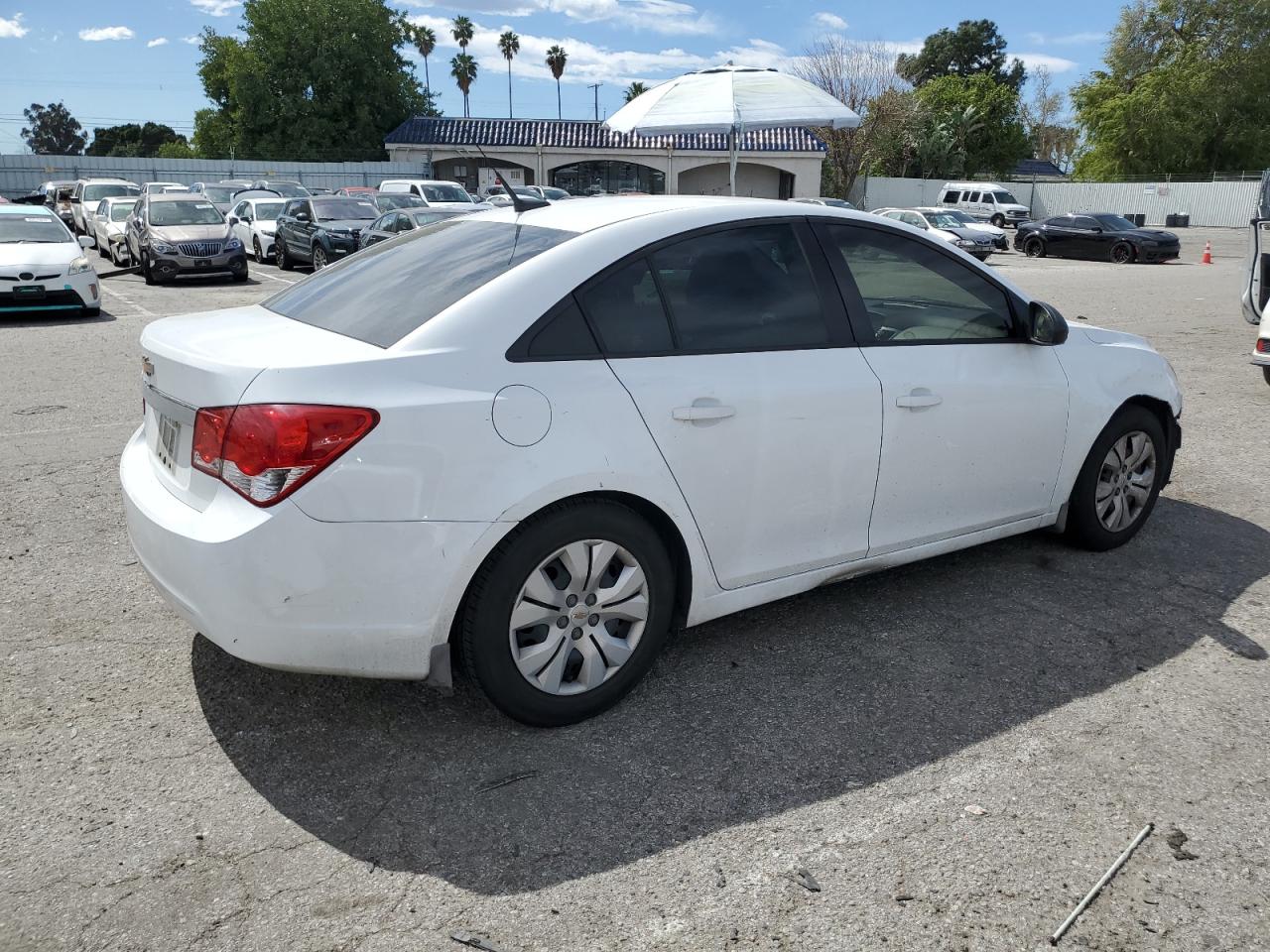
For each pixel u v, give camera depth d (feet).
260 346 9.27
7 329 38.19
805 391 10.82
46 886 7.71
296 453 8.38
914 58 317.01
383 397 8.61
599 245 10.03
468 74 269.85
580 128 147.74
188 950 7.09
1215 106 172.04
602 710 10.28
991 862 8.10
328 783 9.10
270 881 7.82
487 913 7.50
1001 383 12.61
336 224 65.72
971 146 208.54
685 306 10.36
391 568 8.73
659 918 7.46
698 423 10.11
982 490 12.85
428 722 10.16
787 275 11.18
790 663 11.51
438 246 11.19
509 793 8.98
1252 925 7.43
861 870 8.00
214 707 10.38
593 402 9.50
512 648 9.48
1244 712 10.45
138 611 12.63
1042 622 12.62
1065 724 10.21
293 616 8.59
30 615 12.47
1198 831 8.51
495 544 9.14
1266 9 167.63
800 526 11.18
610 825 8.56
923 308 12.23
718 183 147.54
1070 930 7.37
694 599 10.64
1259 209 29.45
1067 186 175.42
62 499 17.02
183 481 9.34
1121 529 14.97
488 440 8.94
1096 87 187.11
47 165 136.46
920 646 11.96
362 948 7.14
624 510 9.82
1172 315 45.37
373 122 177.17
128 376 28.35
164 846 8.21
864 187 169.58
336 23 171.01
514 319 9.36
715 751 9.71
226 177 142.51
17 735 9.78
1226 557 14.88
